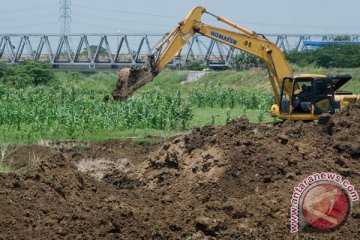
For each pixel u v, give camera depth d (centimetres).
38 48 16375
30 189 2505
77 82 10450
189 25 5603
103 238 2291
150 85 11162
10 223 2261
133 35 15538
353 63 13700
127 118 5238
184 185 3142
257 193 2852
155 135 4859
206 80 13750
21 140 4519
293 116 4850
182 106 5569
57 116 5006
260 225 2538
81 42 16050
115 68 16025
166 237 2370
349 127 3638
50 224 2303
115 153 4156
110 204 2581
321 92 4806
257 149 3162
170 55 5631
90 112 5244
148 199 2855
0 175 2594
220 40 5578
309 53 14525
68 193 2595
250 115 6794
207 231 2433
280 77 5497
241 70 14988
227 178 3009
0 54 16600
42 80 10369
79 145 4366
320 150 3256
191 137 3422
